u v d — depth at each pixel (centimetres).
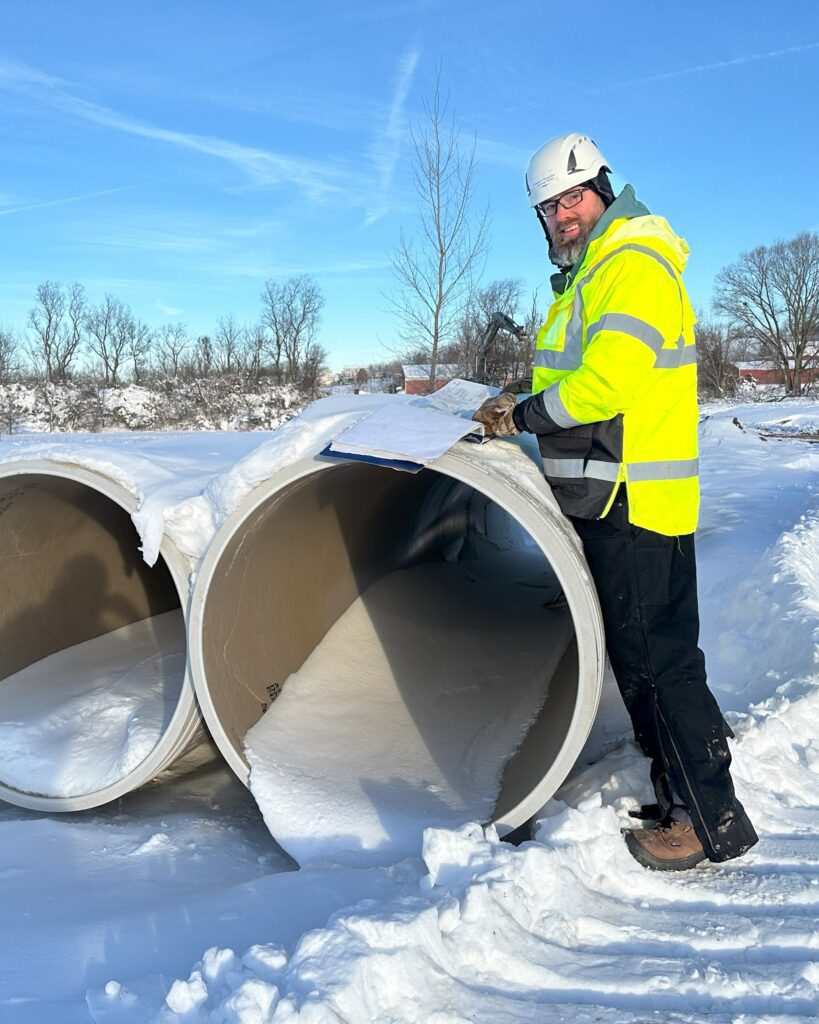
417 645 511
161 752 334
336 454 307
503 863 250
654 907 258
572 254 308
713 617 564
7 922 252
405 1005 202
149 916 254
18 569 425
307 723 385
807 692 400
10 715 388
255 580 386
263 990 190
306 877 275
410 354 1589
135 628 509
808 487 1069
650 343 268
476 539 849
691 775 275
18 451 364
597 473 287
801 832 304
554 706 412
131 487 346
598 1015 207
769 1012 210
